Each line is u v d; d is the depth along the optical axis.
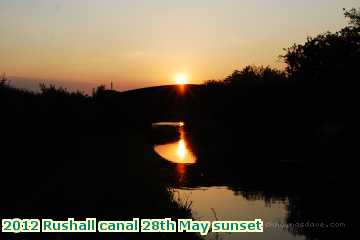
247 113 58.19
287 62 53.91
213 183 21.55
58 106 28.70
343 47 45.69
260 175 23.64
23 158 18.22
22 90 26.94
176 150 36.22
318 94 45.91
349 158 26.30
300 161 27.94
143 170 19.45
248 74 82.19
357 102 40.09
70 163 19.05
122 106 51.44
